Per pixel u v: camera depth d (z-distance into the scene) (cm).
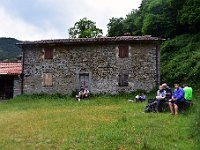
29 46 3453
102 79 3284
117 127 1803
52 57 3400
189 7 4662
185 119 1908
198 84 3534
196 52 4112
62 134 1720
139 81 3234
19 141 1641
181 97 2084
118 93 3244
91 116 2164
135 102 2797
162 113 2142
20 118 2239
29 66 3453
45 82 3400
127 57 3262
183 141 1539
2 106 2934
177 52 4456
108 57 3288
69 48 3372
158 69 3241
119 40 3238
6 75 3534
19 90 3466
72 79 3341
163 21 5034
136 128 1759
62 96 3316
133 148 1453
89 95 3244
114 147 1474
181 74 3800
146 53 3250
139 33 5622
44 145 1555
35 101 3122
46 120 2112
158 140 1548
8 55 9581
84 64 3325
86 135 1670
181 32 5059
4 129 1908
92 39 3275
